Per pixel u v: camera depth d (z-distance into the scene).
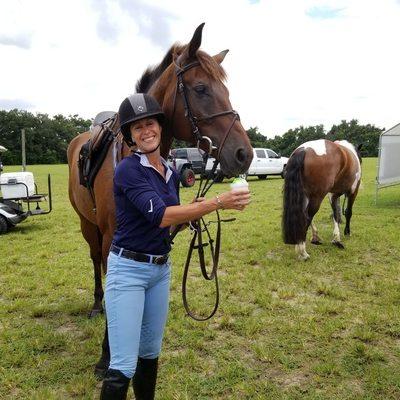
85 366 3.00
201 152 2.55
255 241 6.82
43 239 7.45
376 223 8.23
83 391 2.69
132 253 1.92
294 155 5.57
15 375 2.88
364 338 3.35
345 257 5.79
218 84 2.40
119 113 1.94
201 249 2.28
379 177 10.88
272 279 4.87
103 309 3.99
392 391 2.66
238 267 5.38
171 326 3.61
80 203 3.49
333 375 2.85
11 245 7.02
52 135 71.00
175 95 2.47
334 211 6.61
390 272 5.10
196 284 4.73
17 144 66.88
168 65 2.80
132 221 1.91
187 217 1.76
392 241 6.64
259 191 14.92
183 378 2.83
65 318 3.91
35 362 3.08
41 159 69.00
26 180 8.36
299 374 2.88
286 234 5.55
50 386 2.79
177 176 2.10
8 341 3.42
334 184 6.25
